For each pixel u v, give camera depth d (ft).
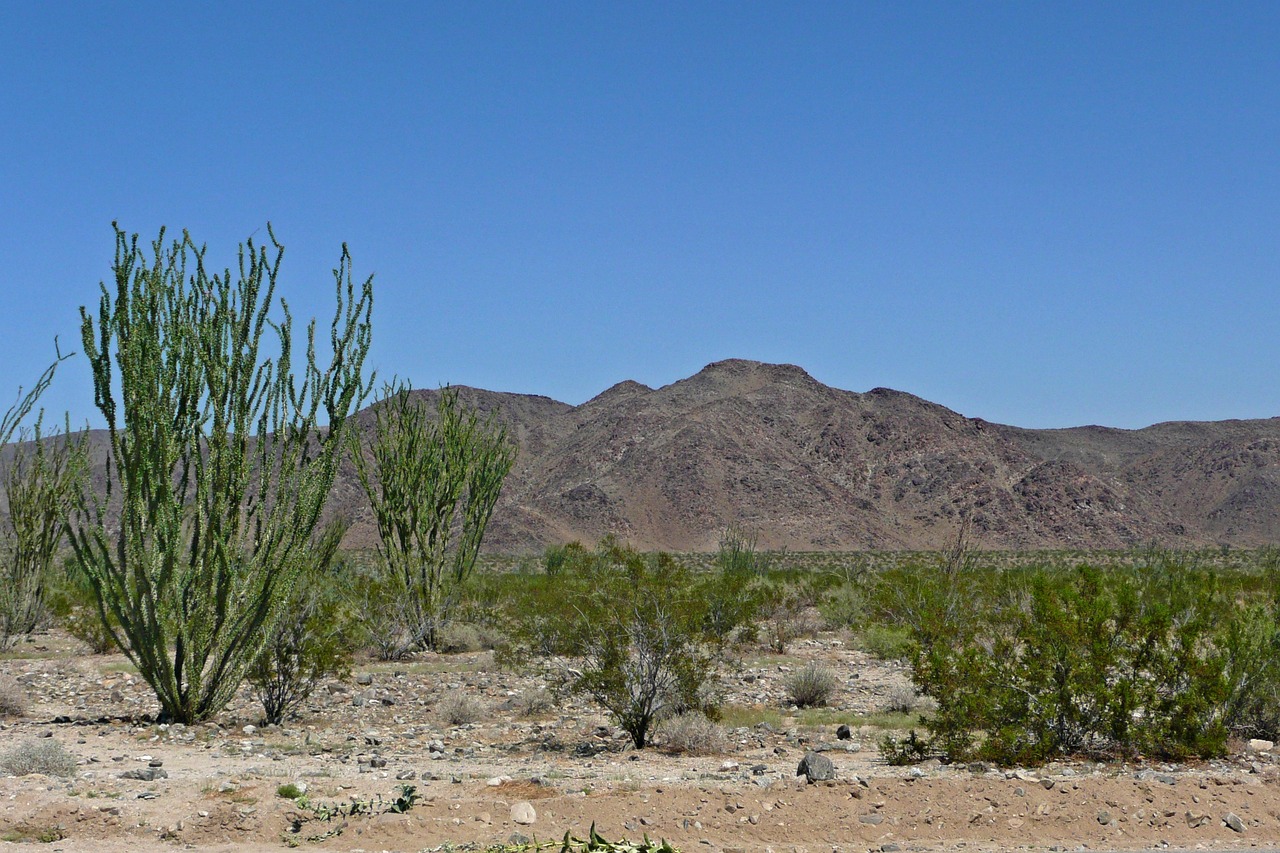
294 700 52.39
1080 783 33.01
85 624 75.20
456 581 84.28
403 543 80.64
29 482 85.30
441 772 37.01
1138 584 74.02
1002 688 40.63
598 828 29.55
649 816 30.50
